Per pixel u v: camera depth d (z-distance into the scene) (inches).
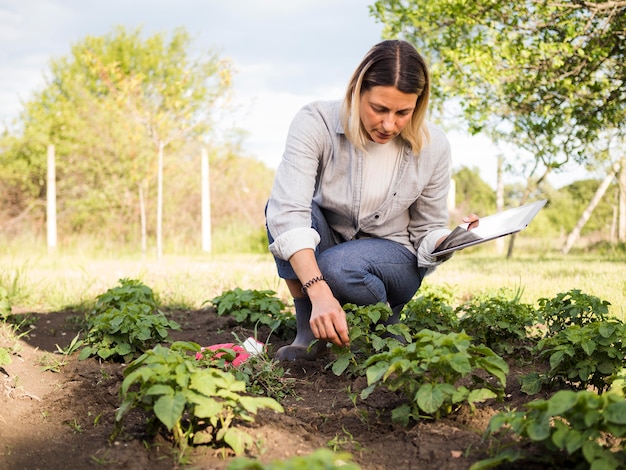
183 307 217.5
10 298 219.9
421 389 90.7
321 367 133.0
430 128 134.0
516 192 839.1
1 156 757.3
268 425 96.9
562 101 350.0
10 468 87.7
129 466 85.4
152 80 879.1
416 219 139.2
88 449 92.7
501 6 320.8
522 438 87.4
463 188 933.2
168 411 80.7
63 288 244.1
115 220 689.6
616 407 74.1
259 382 121.6
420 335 96.3
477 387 115.2
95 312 175.9
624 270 296.5
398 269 135.1
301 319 140.3
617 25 316.2
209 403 83.7
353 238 138.8
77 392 118.2
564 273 293.6
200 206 724.0
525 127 390.3
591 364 114.8
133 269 330.3
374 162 129.0
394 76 110.1
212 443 90.5
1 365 130.7
